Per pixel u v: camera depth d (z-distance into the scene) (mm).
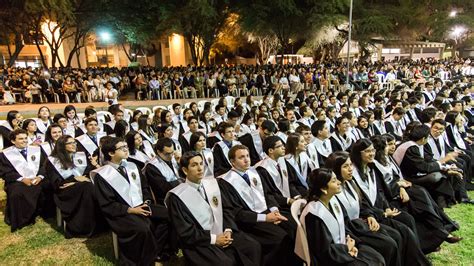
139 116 7621
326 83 18266
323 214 2893
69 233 4605
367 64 24266
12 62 20719
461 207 5160
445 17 27766
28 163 5176
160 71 20625
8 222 5000
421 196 4082
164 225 3951
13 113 7066
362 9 25516
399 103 8484
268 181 4168
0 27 20062
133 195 3988
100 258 4066
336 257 2846
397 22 26891
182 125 8023
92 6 20781
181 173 4656
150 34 21750
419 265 3533
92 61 38281
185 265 3875
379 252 3213
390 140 4672
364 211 3650
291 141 4516
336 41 27672
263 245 3566
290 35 24047
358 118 7117
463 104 8031
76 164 4918
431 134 5492
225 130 5832
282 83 17922
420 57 34125
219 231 3469
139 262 3703
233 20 24359
